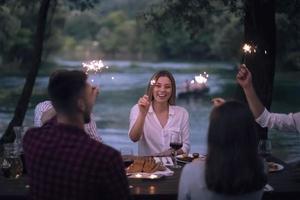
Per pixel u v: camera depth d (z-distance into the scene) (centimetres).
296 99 2144
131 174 324
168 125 431
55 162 208
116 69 4528
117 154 210
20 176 320
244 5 652
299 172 333
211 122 211
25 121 1386
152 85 436
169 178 320
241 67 329
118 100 2331
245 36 656
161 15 977
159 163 340
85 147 208
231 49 2916
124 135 1332
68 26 7231
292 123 335
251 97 329
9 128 793
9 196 279
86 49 6925
